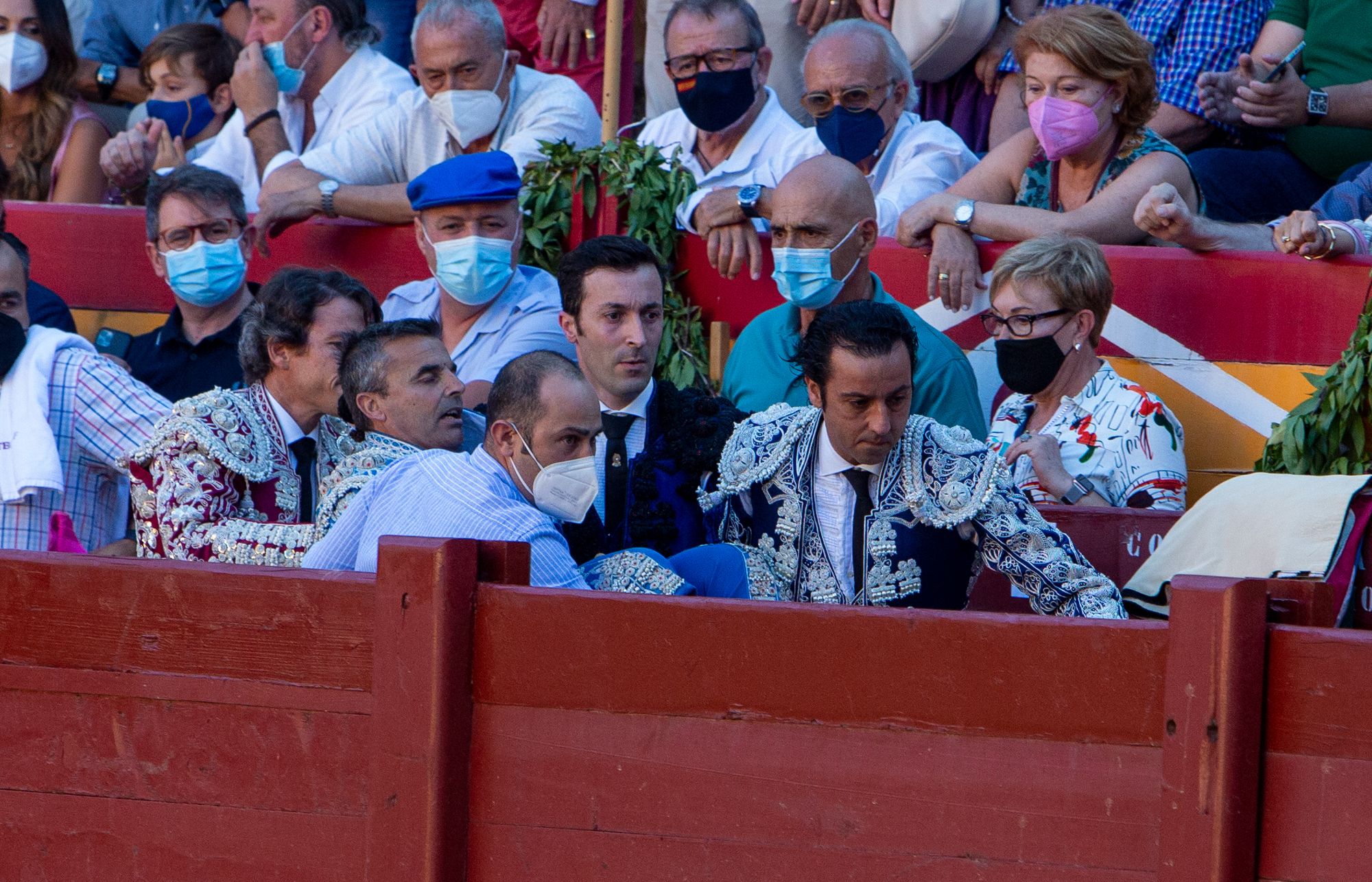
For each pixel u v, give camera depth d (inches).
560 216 879.7
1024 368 697.0
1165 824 357.4
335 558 502.6
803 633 391.5
